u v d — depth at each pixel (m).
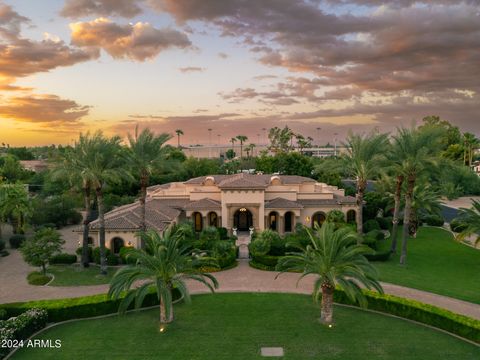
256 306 26.33
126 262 37.00
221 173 98.88
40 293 29.69
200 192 51.69
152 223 40.66
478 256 40.12
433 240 47.72
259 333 22.27
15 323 21.41
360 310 25.59
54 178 35.12
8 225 58.78
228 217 48.25
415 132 36.34
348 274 22.48
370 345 20.80
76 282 32.34
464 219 38.91
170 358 19.59
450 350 20.28
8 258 40.81
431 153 36.59
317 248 23.80
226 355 19.83
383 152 38.06
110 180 36.34
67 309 24.14
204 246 37.28
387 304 24.88
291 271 34.84
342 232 23.08
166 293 22.34
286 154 85.88
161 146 37.31
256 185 47.84
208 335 22.05
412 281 31.86
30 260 32.62
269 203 49.44
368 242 40.03
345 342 21.14
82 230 39.72
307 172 82.44
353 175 41.84
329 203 50.84
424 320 23.34
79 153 34.69
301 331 22.48
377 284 23.31
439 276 33.38
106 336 22.06
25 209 47.38
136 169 37.09
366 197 55.69
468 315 24.94
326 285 23.28
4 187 48.66
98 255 37.56
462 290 29.83
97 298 25.56
